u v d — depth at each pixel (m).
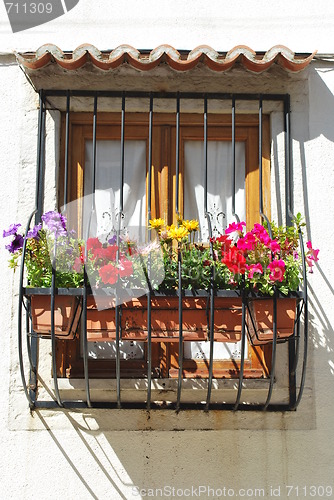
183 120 4.63
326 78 4.69
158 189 4.59
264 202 4.55
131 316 4.02
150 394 4.05
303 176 4.55
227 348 4.39
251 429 4.21
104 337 4.01
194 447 4.18
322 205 4.52
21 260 4.02
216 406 4.18
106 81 4.54
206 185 4.36
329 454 4.20
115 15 4.77
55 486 4.12
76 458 4.15
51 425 4.19
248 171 4.62
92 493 4.11
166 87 4.56
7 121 4.57
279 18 4.79
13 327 4.33
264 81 4.59
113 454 4.16
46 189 4.48
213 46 4.75
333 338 4.35
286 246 4.13
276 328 3.99
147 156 4.64
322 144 4.59
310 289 4.41
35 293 3.95
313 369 4.30
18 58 4.38
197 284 4.03
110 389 4.19
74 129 4.63
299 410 4.25
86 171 4.63
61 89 4.54
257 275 3.96
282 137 4.57
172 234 4.03
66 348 4.31
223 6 4.80
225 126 4.66
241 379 4.03
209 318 4.04
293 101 4.63
